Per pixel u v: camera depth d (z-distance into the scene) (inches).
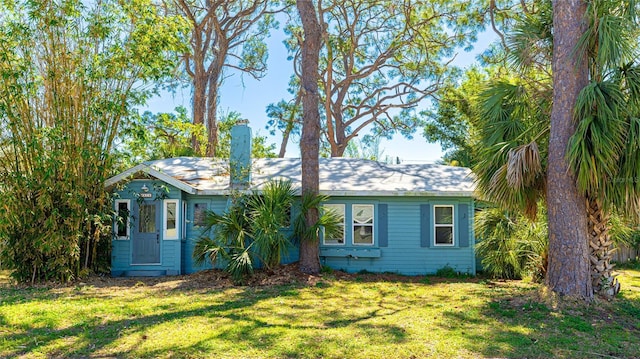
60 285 455.5
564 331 279.7
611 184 335.0
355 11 982.4
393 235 557.9
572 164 330.0
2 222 429.4
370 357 234.4
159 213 538.9
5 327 290.7
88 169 477.4
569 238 345.1
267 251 468.4
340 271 541.3
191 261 547.8
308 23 542.3
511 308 336.8
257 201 508.1
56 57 460.1
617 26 319.0
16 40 439.2
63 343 256.7
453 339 263.1
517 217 467.8
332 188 548.7
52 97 460.4
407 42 947.3
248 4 1032.2
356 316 321.4
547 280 362.6
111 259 532.4
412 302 371.2
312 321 305.7
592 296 342.3
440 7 889.5
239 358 232.1
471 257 552.4
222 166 589.9
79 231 474.0
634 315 316.2
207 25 1004.6
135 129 496.1
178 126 634.2
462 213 558.9
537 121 399.5
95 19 465.4
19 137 448.1
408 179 586.9
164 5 850.1
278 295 400.2
